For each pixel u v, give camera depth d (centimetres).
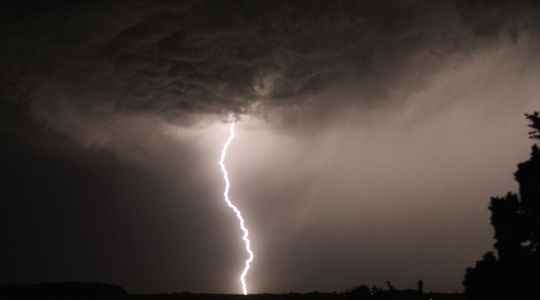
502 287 983
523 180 1009
